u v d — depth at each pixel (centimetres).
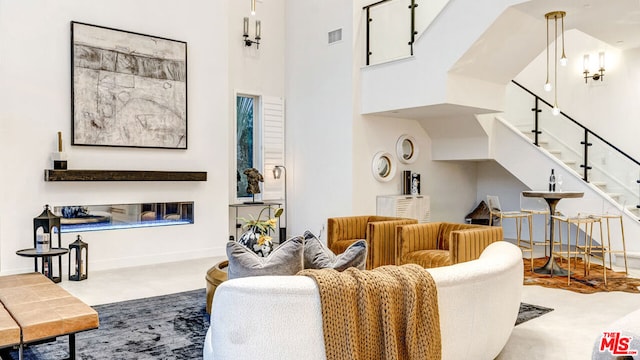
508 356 313
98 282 517
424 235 507
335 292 209
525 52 611
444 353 240
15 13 531
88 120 572
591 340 343
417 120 810
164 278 538
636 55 718
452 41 586
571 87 799
